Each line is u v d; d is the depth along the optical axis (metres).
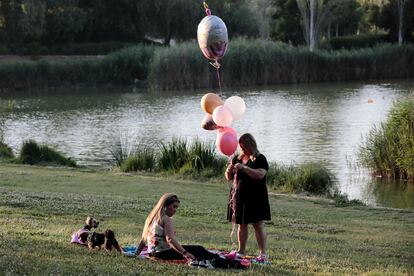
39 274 9.34
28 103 62.06
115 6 89.88
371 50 78.88
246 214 11.97
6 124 47.84
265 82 74.56
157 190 22.55
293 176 25.19
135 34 91.44
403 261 13.68
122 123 46.94
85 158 33.53
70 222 15.40
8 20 84.50
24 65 75.38
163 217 11.05
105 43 88.12
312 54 76.19
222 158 28.22
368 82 75.19
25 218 15.28
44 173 25.25
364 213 20.31
